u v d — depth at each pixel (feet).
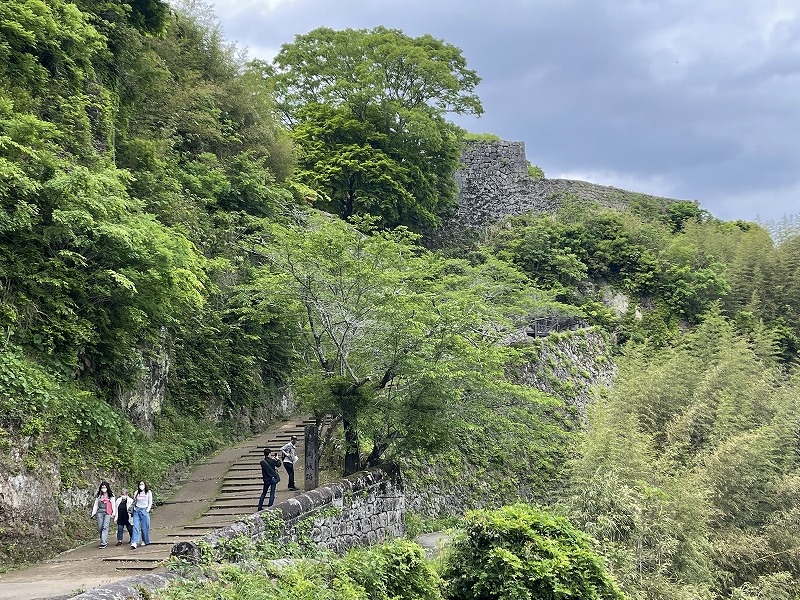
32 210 37.63
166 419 52.54
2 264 36.81
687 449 58.44
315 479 44.39
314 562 30.76
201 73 83.25
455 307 48.21
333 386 44.96
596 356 90.89
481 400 49.73
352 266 46.50
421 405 46.80
